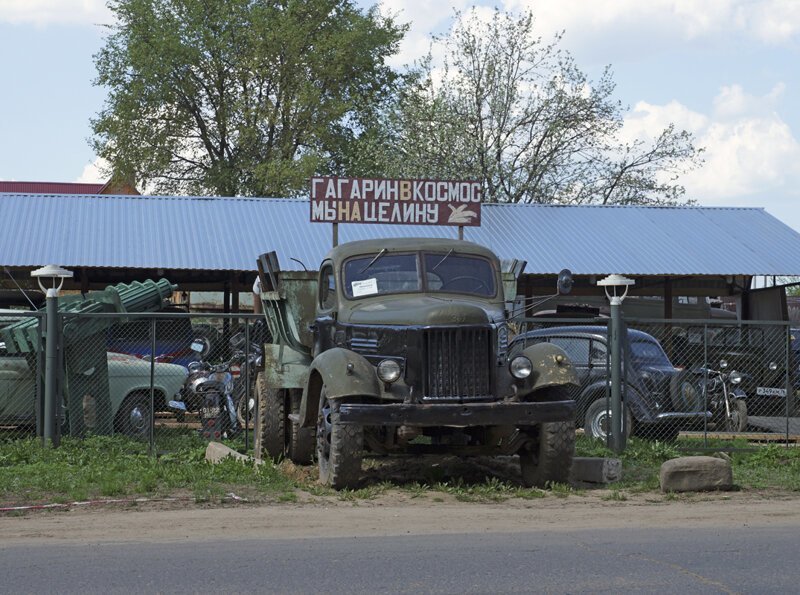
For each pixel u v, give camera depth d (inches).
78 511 362.0
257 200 1091.9
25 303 876.6
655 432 616.1
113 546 296.5
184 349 767.1
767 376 823.1
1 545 298.5
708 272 987.3
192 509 367.6
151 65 1815.9
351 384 400.5
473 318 405.4
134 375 606.5
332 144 1888.5
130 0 1834.4
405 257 462.0
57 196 1053.8
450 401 402.3
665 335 907.4
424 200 698.8
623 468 493.0
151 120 1891.0
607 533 322.0
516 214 1115.9
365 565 267.3
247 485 417.4
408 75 1611.7
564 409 410.9
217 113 1900.8
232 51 1878.7
